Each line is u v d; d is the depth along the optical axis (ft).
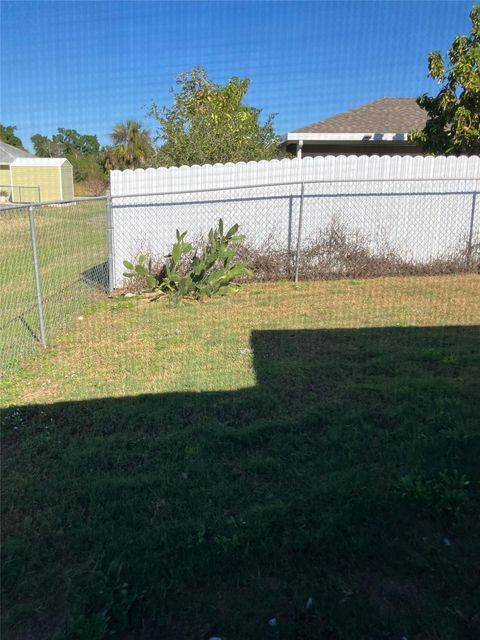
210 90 40.55
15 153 110.42
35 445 11.09
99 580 7.32
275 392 13.60
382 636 6.54
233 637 6.57
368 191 28.73
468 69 31.09
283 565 7.66
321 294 25.00
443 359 15.58
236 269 25.57
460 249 29.63
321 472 9.91
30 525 8.57
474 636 6.53
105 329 19.92
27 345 17.92
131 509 8.83
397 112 49.49
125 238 28.17
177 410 12.60
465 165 28.81
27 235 44.68
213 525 8.39
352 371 14.93
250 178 28.32
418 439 10.84
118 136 138.21
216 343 17.83
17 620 6.86
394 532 8.27
